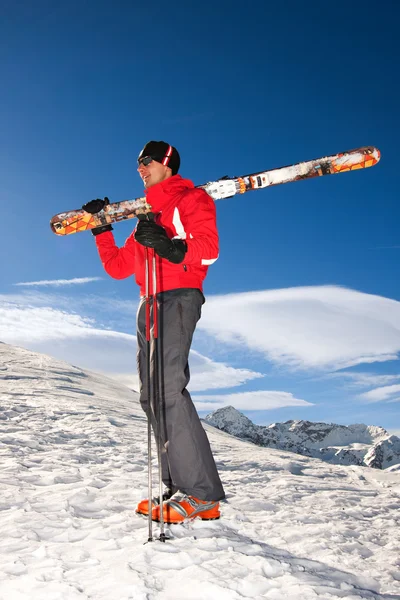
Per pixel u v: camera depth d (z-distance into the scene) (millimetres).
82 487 3154
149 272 2357
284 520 2748
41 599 1645
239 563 1898
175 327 2297
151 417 2361
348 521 2939
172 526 2250
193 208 2367
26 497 2889
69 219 2678
